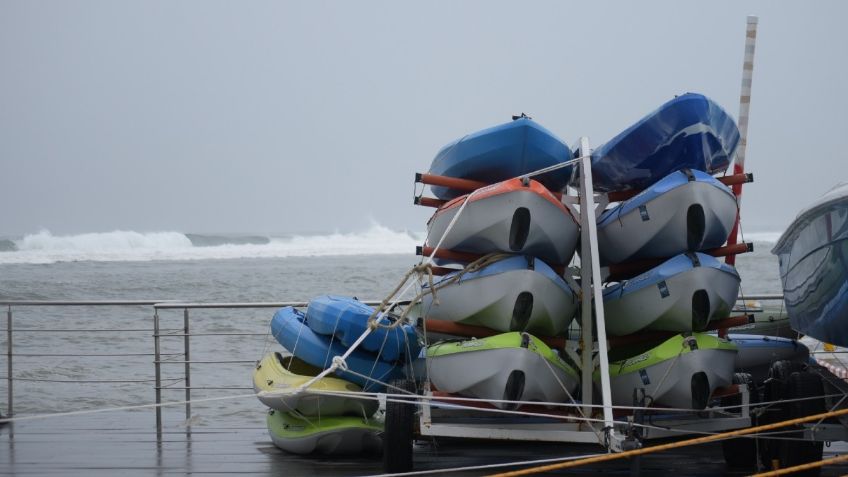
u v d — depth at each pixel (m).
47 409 24.42
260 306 19.25
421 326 15.10
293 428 16.48
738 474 14.81
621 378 14.83
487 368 13.95
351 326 15.59
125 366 30.22
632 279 15.60
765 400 14.81
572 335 18.41
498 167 16.83
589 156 15.03
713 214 15.00
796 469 11.91
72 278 70.00
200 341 34.56
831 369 17.44
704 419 14.42
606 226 16.42
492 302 14.97
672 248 15.57
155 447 17.23
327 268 78.75
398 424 14.22
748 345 17.77
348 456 16.41
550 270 15.08
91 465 15.62
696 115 15.66
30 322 41.00
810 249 14.11
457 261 16.75
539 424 14.09
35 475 14.89
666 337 15.71
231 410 23.50
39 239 107.94
